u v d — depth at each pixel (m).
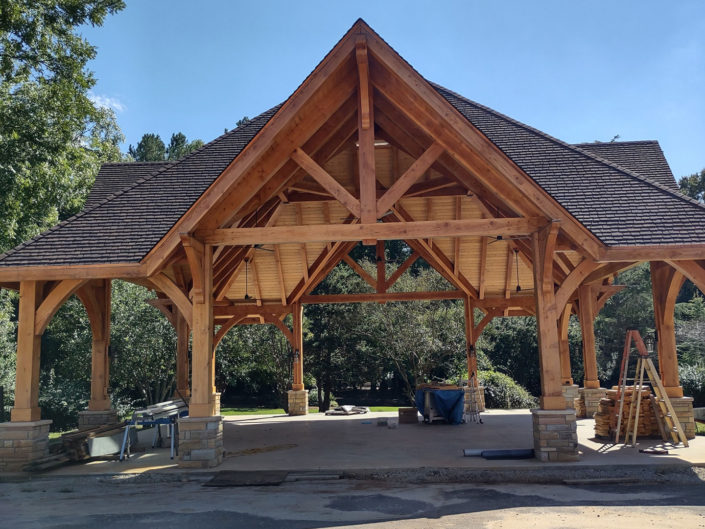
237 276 16.00
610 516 5.76
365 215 8.72
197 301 8.74
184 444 8.48
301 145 8.99
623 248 8.43
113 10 16.08
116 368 21.73
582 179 10.32
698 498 6.57
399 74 8.42
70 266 8.85
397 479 7.85
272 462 8.84
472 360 16.34
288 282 16.38
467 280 16.33
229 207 8.93
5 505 6.72
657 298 10.80
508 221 8.79
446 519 5.72
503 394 19.97
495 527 5.38
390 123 10.11
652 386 10.45
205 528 5.49
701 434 11.44
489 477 7.80
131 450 10.54
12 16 13.98
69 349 22.95
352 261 16.67
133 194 10.90
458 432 12.27
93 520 5.88
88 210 10.43
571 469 7.93
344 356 27.27
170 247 8.57
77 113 16.27
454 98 12.78
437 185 11.74
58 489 7.64
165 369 22.56
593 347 14.64
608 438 10.50
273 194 9.67
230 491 7.28
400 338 23.78
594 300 15.05
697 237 8.59
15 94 15.61
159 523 5.71
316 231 8.80
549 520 5.62
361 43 8.42
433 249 15.63
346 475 8.04
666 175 12.86
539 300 8.70
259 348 25.03
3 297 20.36
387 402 29.92
